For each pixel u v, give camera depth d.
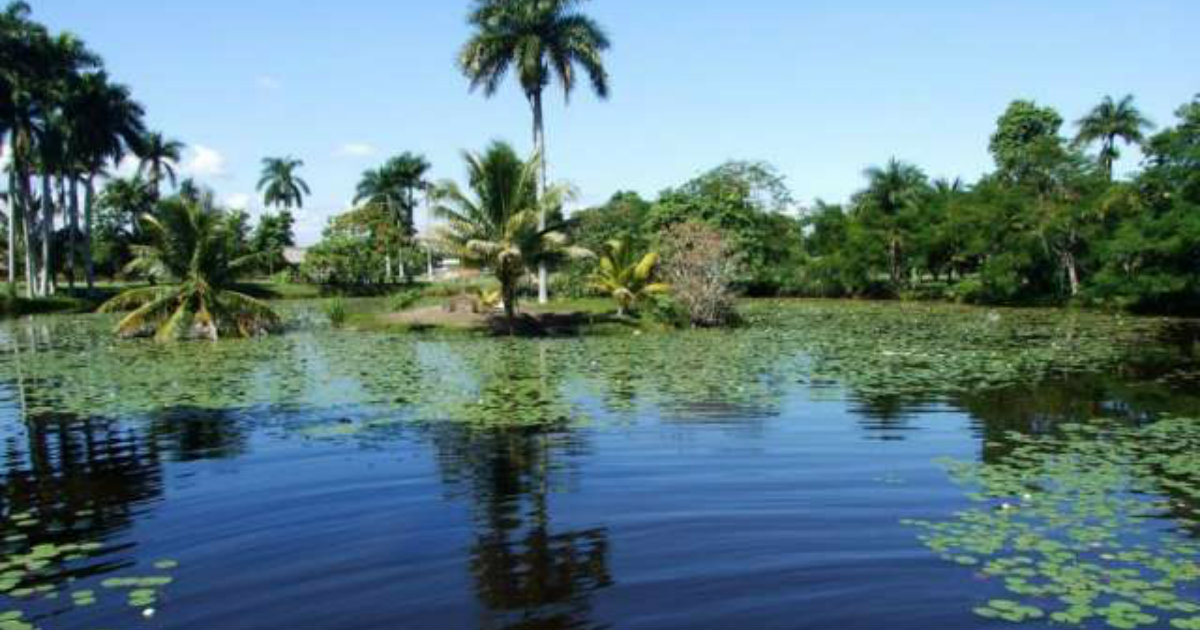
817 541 6.61
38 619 5.37
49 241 46.47
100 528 7.19
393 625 5.26
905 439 10.23
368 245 64.12
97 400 13.55
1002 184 45.91
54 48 42.62
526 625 5.23
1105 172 41.47
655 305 29.11
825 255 55.59
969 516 7.13
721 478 8.48
